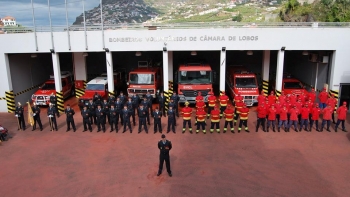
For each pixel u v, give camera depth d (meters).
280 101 14.37
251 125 14.40
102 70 24.41
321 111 14.09
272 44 15.89
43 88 19.11
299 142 12.18
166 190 8.75
